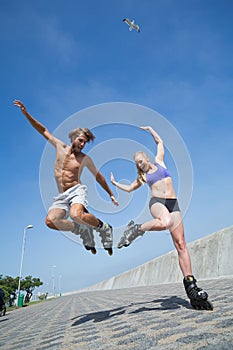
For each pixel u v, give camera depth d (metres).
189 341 1.87
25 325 5.79
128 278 23.72
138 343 2.07
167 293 6.64
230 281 7.04
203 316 2.69
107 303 6.95
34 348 2.71
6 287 33.34
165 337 2.11
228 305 3.14
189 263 3.21
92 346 2.26
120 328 2.84
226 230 11.25
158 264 17.59
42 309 11.49
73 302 11.37
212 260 11.55
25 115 2.92
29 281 39.38
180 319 2.71
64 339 2.89
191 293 3.09
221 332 1.97
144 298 6.30
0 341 3.81
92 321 3.93
